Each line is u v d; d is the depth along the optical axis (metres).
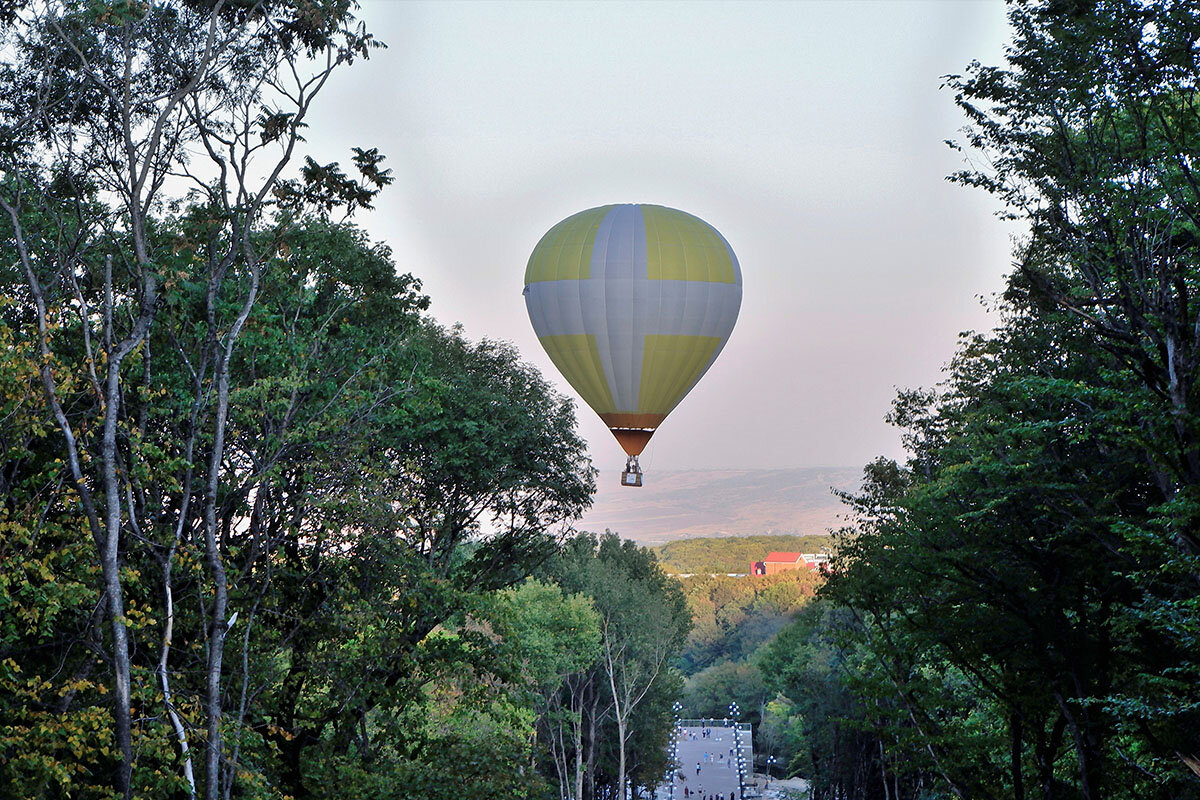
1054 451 24.59
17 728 17.66
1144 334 21.09
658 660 76.62
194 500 24.66
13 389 18.92
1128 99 19.92
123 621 18.81
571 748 72.00
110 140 23.75
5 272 23.59
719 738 139.38
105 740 18.28
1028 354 25.64
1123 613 22.62
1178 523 18.59
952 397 28.69
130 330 23.33
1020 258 25.09
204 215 24.73
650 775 81.06
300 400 25.16
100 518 21.08
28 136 23.50
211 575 22.66
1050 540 24.94
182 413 23.55
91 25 22.67
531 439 35.38
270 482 23.70
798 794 82.69
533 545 36.72
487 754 27.94
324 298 29.44
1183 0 18.78
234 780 21.98
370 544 25.42
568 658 58.28
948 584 28.42
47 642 22.02
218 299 25.30
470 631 29.33
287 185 24.50
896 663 31.70
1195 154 19.73
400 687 28.50
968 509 26.58
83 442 22.03
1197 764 20.69
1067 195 21.41
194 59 23.78
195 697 20.61
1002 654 27.80
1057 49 20.38
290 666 26.23
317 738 28.09
